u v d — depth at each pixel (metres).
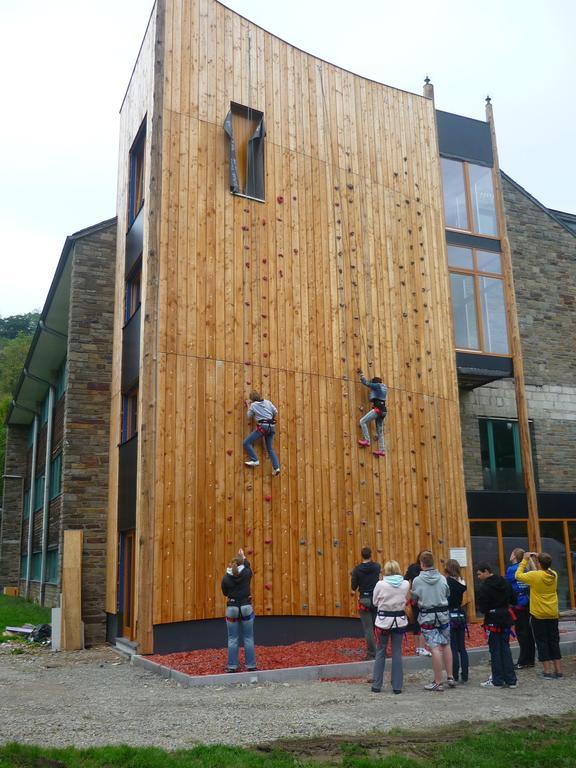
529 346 20.28
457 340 17.19
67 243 15.91
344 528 13.62
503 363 17.62
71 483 14.61
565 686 9.33
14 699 8.54
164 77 13.41
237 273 13.51
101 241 16.19
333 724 7.23
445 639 9.20
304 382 13.85
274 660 10.88
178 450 12.13
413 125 16.98
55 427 20.97
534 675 10.10
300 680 9.80
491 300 17.91
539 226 21.38
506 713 7.80
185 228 13.07
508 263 18.19
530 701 8.43
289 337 13.87
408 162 16.62
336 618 13.19
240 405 13.00
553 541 18.45
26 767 5.60
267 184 14.27
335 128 15.57
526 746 6.46
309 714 7.68
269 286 13.84
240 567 10.07
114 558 13.76
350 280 14.98
